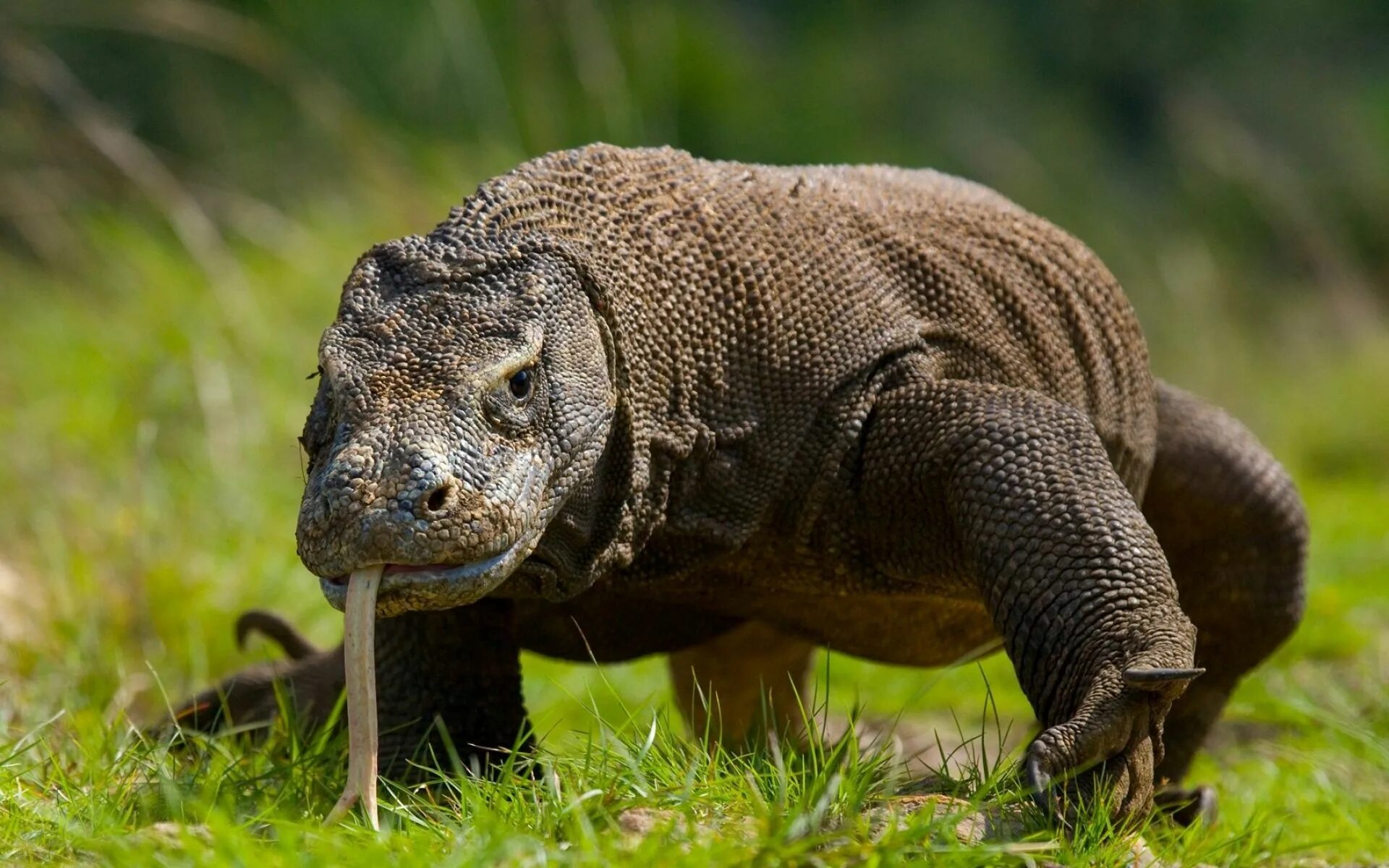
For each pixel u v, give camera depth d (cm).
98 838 699
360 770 680
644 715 1151
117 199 2175
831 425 877
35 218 2098
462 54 2495
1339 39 4716
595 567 817
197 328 1823
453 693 894
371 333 750
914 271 931
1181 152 4091
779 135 3475
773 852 635
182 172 2359
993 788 744
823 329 884
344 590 696
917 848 662
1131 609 780
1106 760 746
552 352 764
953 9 4256
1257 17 4600
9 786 782
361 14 2664
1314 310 3631
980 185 1037
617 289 817
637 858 623
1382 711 1249
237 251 2097
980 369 935
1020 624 803
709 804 712
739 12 4016
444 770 881
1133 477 1024
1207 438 1045
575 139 2405
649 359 830
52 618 1308
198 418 1728
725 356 860
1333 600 1588
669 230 856
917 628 970
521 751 881
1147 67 4403
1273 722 1295
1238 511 1037
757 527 879
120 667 1170
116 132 2041
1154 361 3244
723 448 861
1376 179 4166
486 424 725
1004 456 828
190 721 1078
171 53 2569
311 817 742
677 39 3369
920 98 3972
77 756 897
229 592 1422
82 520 1520
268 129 2433
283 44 2564
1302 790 1079
